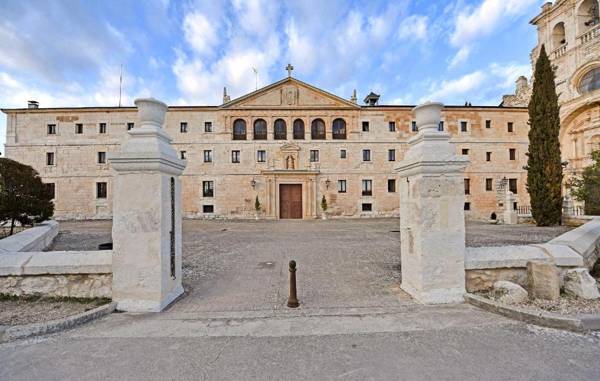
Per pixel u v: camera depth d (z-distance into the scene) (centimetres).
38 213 970
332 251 992
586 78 2425
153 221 457
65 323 385
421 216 475
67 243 1116
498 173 3059
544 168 1834
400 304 474
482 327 380
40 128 2958
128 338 360
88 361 308
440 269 477
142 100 488
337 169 3069
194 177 3019
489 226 1914
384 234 1533
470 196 3034
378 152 3088
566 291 502
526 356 308
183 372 287
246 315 437
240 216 3014
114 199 460
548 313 388
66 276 489
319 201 3052
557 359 302
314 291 557
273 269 739
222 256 917
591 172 1273
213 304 488
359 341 348
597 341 339
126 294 455
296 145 3058
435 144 481
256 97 3114
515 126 3097
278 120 3120
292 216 3069
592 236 640
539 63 1886
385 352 321
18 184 933
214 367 295
